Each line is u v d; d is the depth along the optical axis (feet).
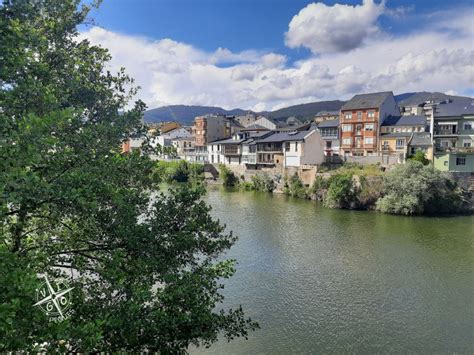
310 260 70.33
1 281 14.17
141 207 27.50
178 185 32.50
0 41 18.89
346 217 110.11
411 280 60.34
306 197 147.33
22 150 16.03
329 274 63.10
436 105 161.68
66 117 18.19
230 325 27.27
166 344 21.52
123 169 25.34
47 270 24.95
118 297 23.49
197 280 24.21
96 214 22.65
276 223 101.60
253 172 183.21
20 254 21.29
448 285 58.23
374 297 54.19
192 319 22.29
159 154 31.99
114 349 20.16
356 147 182.19
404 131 169.89
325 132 198.49
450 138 148.46
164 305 22.57
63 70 27.96
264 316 48.91
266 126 290.97
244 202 138.10
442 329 45.52
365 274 63.00
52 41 28.07
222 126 270.26
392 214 115.14
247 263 68.54
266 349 41.86
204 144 258.37
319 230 93.86
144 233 24.07
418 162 121.80
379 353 41.01
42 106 20.68
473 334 44.34
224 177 195.83
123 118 29.66
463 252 75.20
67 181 18.75
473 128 143.95
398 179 117.50
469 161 131.34
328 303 52.42
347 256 72.74
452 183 118.73
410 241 83.56
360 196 122.72
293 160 173.06
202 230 27.94
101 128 25.53
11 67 19.21
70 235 26.89
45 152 18.11
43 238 26.94
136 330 20.03
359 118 180.04
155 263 23.79
